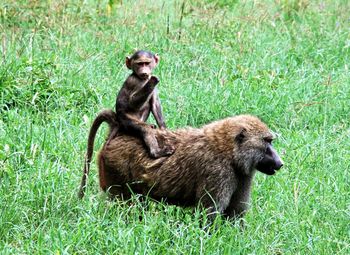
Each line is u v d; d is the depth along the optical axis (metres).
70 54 16.94
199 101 15.27
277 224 11.22
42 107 14.63
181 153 11.09
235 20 19.92
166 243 10.42
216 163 10.84
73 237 10.27
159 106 11.86
